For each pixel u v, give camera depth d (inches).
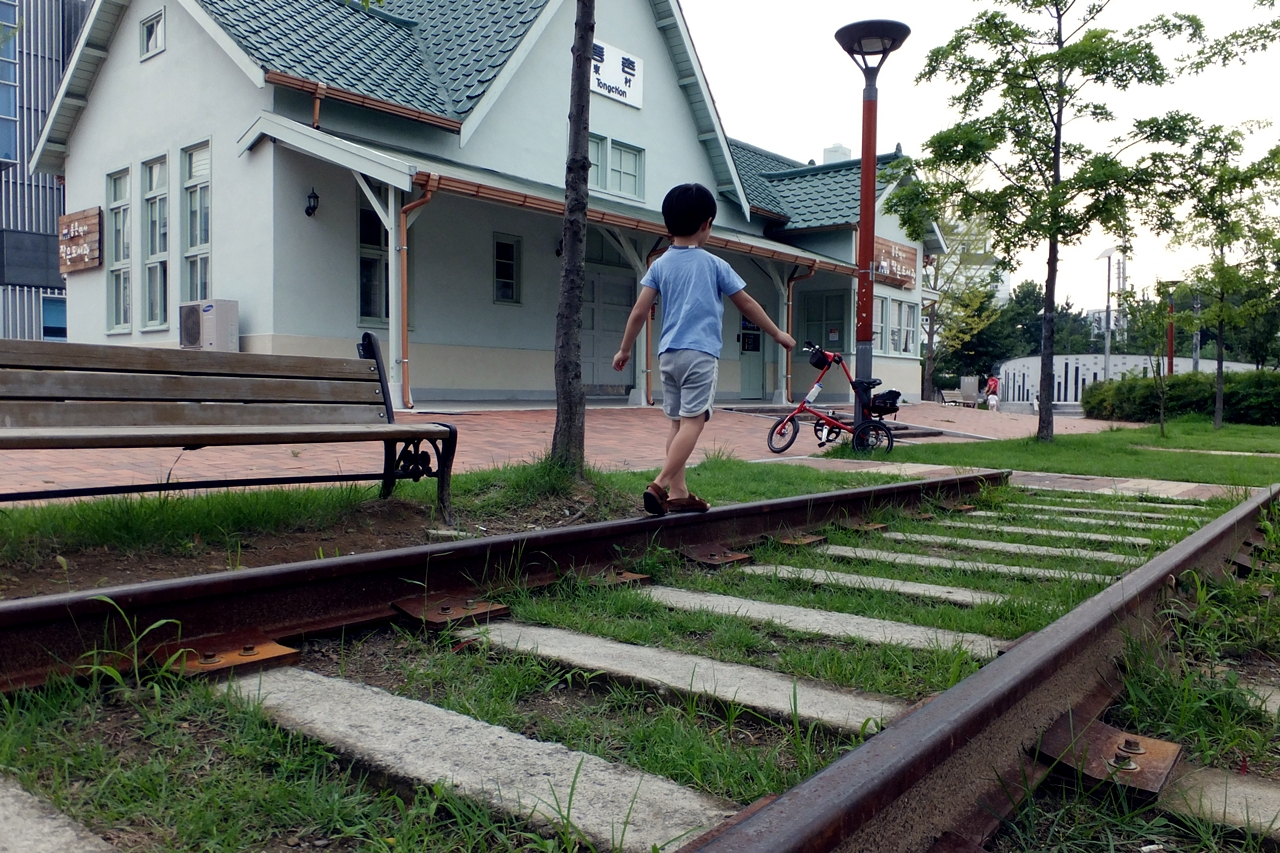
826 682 96.4
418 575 124.3
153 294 574.9
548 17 575.2
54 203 1079.6
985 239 1275.8
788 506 193.5
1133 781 70.7
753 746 81.4
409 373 535.2
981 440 568.4
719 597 136.9
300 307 489.7
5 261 997.8
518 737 79.7
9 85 1029.8
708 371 167.9
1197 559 139.7
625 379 685.3
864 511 220.1
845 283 838.5
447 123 521.0
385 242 530.9
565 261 199.0
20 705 83.7
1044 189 486.3
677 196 172.9
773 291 844.0
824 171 892.6
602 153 655.8
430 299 548.4
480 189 455.2
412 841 61.7
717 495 241.0
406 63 565.3
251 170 490.6
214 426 151.6
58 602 90.0
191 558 138.6
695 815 65.9
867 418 430.0
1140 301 625.9
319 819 65.3
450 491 187.2
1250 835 64.3
